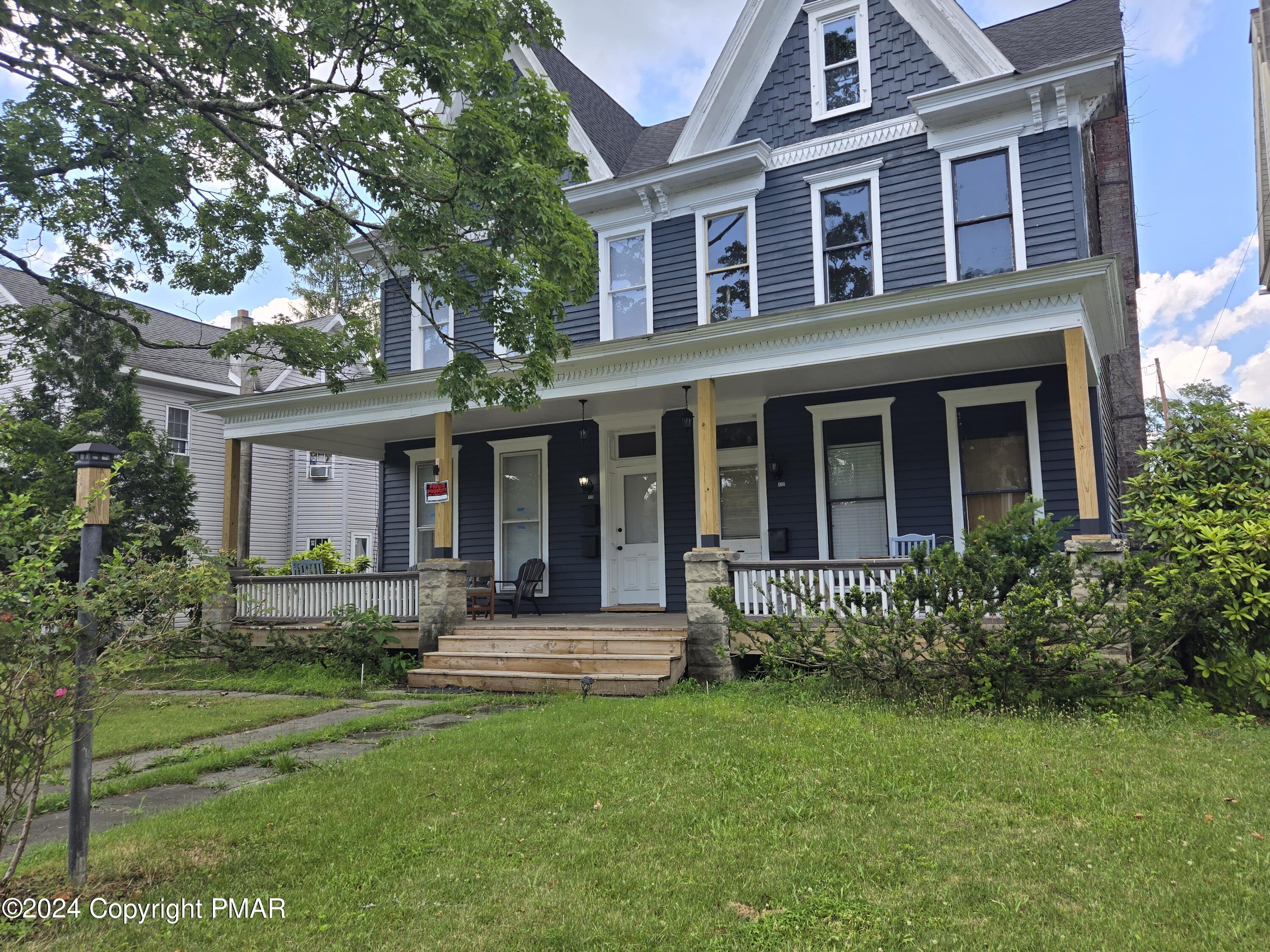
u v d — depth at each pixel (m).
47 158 9.06
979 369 10.34
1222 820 4.19
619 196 12.84
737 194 12.16
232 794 5.28
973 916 3.22
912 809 4.49
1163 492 8.15
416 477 14.96
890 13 11.45
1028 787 4.76
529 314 9.16
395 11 7.24
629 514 13.10
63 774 5.57
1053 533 7.50
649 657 9.20
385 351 15.23
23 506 3.63
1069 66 9.78
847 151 11.50
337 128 8.58
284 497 23.64
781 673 8.55
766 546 11.63
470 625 10.93
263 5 7.66
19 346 12.61
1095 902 3.30
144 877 3.91
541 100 8.36
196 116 9.14
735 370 9.77
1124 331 11.20
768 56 12.24
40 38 7.51
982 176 10.65
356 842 4.27
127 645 3.83
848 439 11.37
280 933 3.26
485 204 8.09
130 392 15.49
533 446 13.83
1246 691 6.98
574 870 3.80
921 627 7.29
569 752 5.94
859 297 11.23
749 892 3.49
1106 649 7.64
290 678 10.88
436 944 3.11
